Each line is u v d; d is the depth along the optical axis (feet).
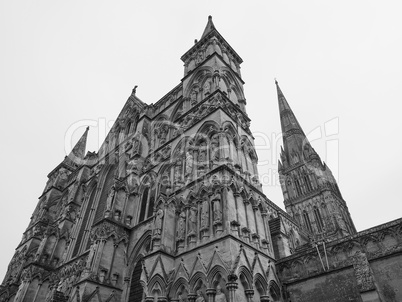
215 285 57.72
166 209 77.41
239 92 122.21
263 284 63.05
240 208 72.33
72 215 147.13
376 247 59.88
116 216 102.37
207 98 104.99
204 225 69.05
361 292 49.67
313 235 245.04
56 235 136.77
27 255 152.15
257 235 71.77
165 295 61.87
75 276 104.78
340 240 65.21
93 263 86.53
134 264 92.63
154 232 73.87
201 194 77.05
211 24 149.79
